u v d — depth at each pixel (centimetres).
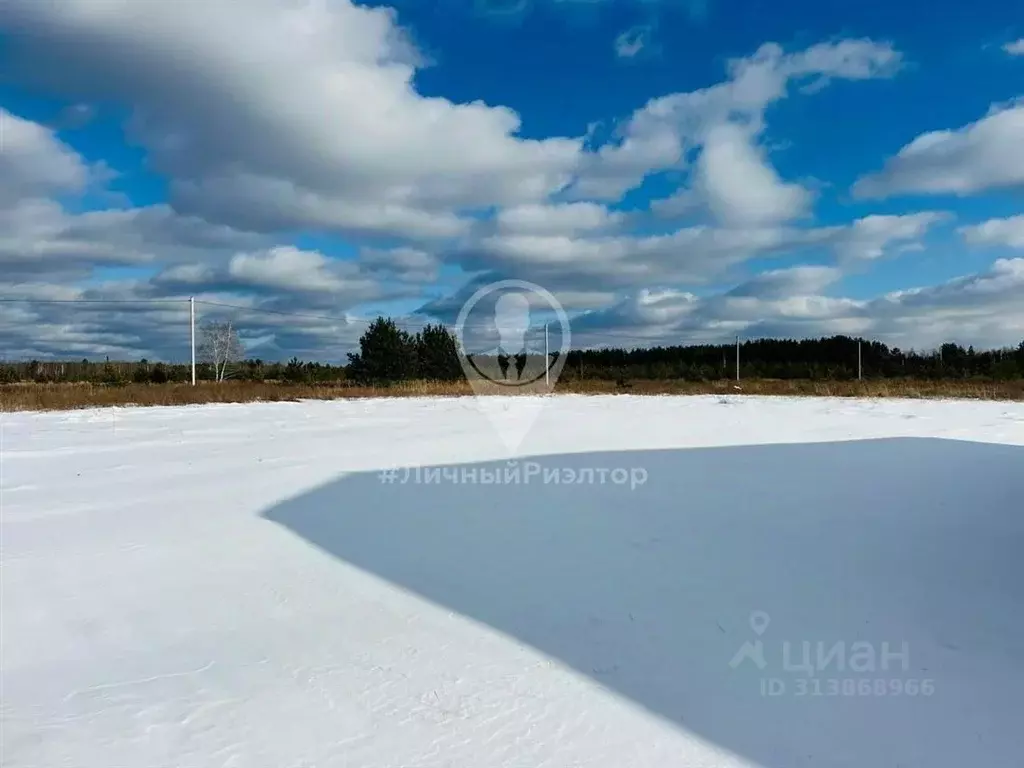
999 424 895
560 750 165
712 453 635
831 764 159
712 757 162
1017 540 333
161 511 414
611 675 203
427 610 254
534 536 354
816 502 420
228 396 1397
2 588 279
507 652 219
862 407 1217
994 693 190
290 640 229
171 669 208
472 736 171
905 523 367
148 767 159
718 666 208
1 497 454
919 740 169
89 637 232
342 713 182
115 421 953
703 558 312
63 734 172
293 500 444
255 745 167
